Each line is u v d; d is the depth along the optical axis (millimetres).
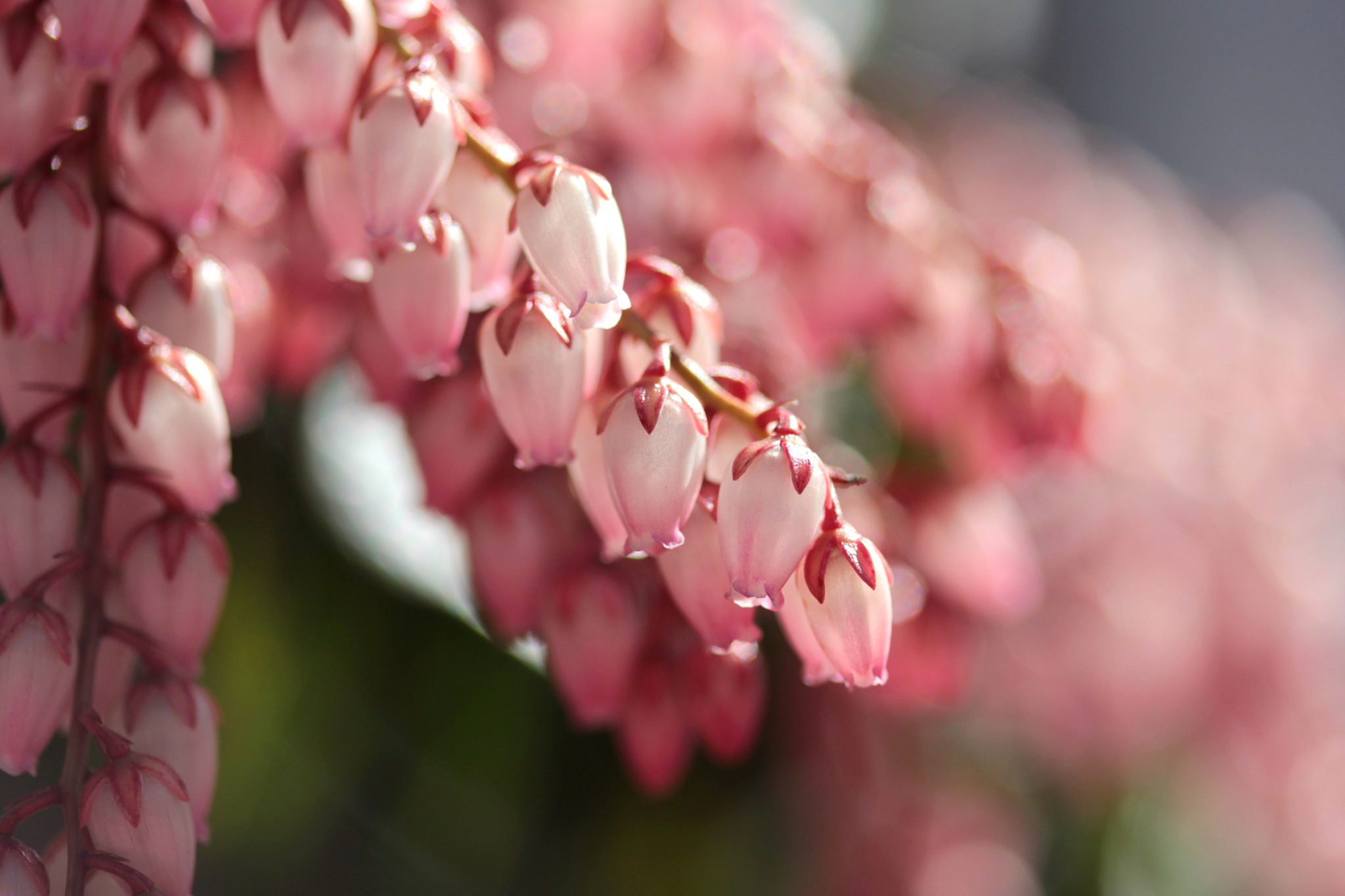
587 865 231
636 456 159
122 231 175
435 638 225
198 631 169
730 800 238
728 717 185
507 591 187
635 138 204
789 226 204
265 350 198
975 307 209
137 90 170
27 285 165
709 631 166
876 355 215
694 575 165
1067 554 273
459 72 172
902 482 212
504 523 187
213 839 229
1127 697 274
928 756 262
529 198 161
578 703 186
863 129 220
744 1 211
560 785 230
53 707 161
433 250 167
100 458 167
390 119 162
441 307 168
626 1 205
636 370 167
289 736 227
